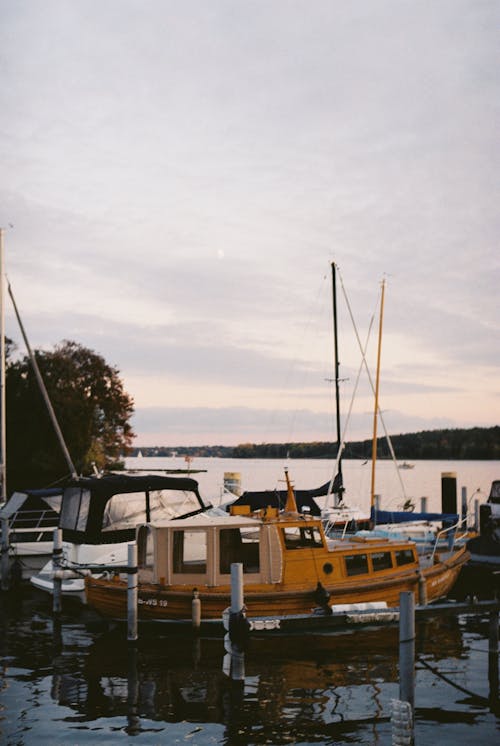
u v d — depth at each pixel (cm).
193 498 2234
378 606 1537
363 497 5759
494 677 1304
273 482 8531
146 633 1585
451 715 1123
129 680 1280
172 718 1105
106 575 1809
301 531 1623
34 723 1084
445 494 3216
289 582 1576
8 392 4766
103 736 1036
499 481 2825
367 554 1691
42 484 4709
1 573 2141
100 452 5797
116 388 5966
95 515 2019
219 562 1563
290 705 1161
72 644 1530
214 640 1534
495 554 2303
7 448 4700
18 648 1499
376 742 1024
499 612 1352
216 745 1006
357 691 1227
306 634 1538
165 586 1562
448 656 1441
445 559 2050
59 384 5269
